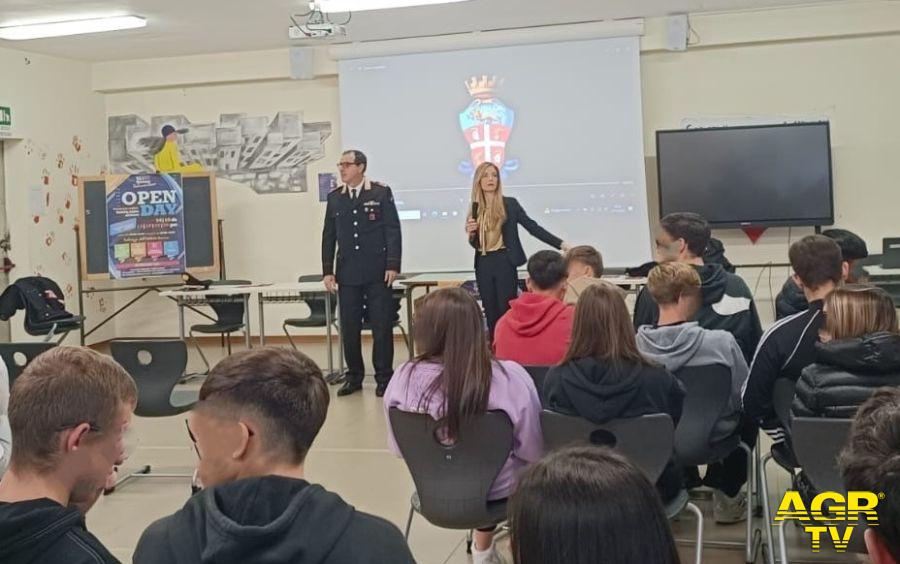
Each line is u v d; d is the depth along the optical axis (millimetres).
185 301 7648
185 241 8547
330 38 8492
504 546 3371
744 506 3572
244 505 1251
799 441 2389
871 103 7934
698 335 2977
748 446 3256
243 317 7703
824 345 2449
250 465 1314
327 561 1225
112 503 4172
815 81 8016
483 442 2611
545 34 8211
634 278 6746
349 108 8719
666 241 3697
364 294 6418
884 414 1328
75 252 9086
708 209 7930
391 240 6227
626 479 957
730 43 7992
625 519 928
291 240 9242
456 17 7809
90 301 9227
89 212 8508
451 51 8477
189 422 1399
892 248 6957
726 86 8172
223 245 9344
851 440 1394
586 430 2561
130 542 3633
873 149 7953
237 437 1303
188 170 9078
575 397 2555
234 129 9281
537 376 3178
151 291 9508
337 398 6301
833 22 7773
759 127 7820
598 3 7488
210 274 8727
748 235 8133
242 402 1300
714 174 7902
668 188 7984
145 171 9516
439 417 2586
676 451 2973
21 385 1419
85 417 1403
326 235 6414
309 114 9125
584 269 4238
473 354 2584
